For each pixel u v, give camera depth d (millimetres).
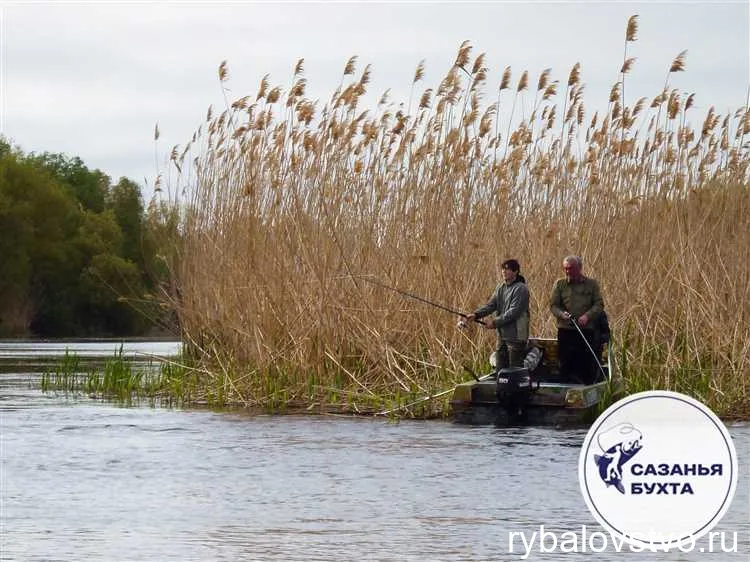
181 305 33250
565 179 30719
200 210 32250
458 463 20141
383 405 27703
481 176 30375
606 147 31000
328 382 29156
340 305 29422
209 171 32250
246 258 30734
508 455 20984
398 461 20422
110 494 17578
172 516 16000
